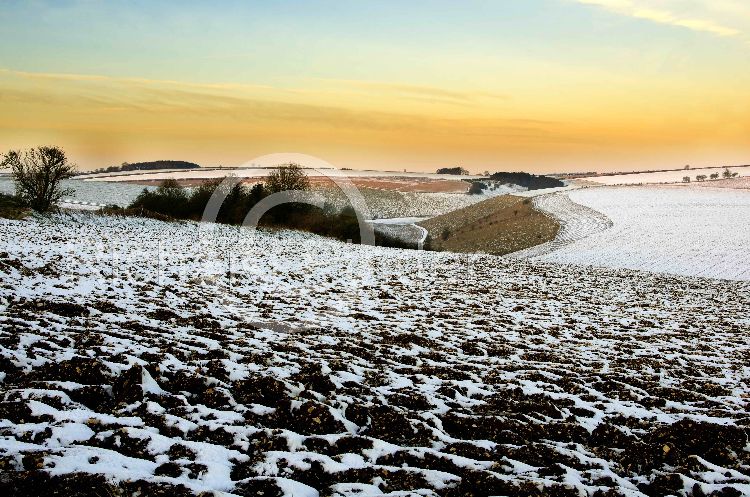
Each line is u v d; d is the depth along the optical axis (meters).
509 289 24.31
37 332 8.84
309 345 10.86
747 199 113.88
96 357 7.65
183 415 6.07
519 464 5.52
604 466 5.83
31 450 4.70
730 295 28.09
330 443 5.70
